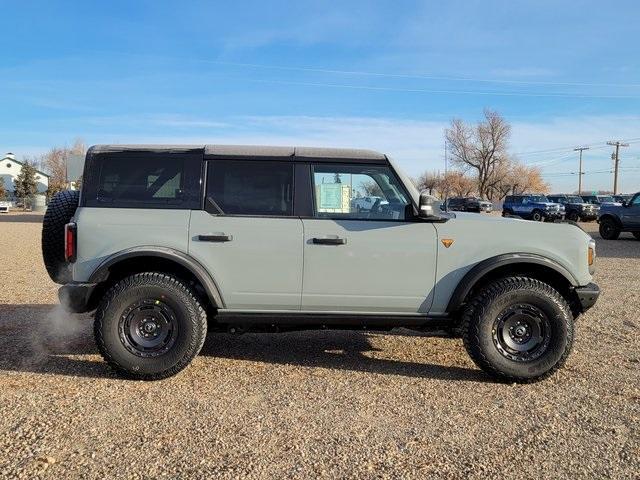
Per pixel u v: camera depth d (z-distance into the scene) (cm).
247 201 486
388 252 480
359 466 330
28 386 450
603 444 362
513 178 7900
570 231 494
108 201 480
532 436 373
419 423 392
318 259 479
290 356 548
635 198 1981
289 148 497
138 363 462
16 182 7194
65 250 477
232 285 480
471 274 476
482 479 318
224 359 535
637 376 495
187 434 368
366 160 488
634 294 895
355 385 467
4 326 643
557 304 469
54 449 344
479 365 476
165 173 486
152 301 465
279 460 335
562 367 515
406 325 494
